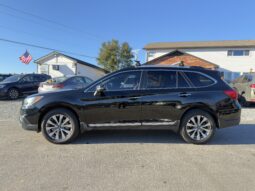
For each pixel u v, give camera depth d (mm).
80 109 4945
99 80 5125
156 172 3652
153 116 5039
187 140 5105
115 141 5254
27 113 4953
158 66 5250
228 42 30031
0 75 25062
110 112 5000
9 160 4062
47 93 5070
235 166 3918
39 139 5309
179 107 5016
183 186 3215
